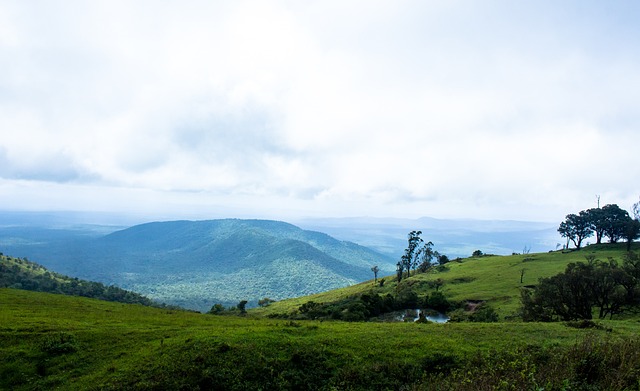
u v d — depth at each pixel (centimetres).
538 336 3105
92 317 4388
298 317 8475
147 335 3375
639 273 6650
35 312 4481
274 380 2431
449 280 11794
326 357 2681
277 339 2925
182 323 4178
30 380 2716
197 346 2816
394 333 3275
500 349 2709
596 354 1958
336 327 3581
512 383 1750
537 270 11344
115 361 2852
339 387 2378
